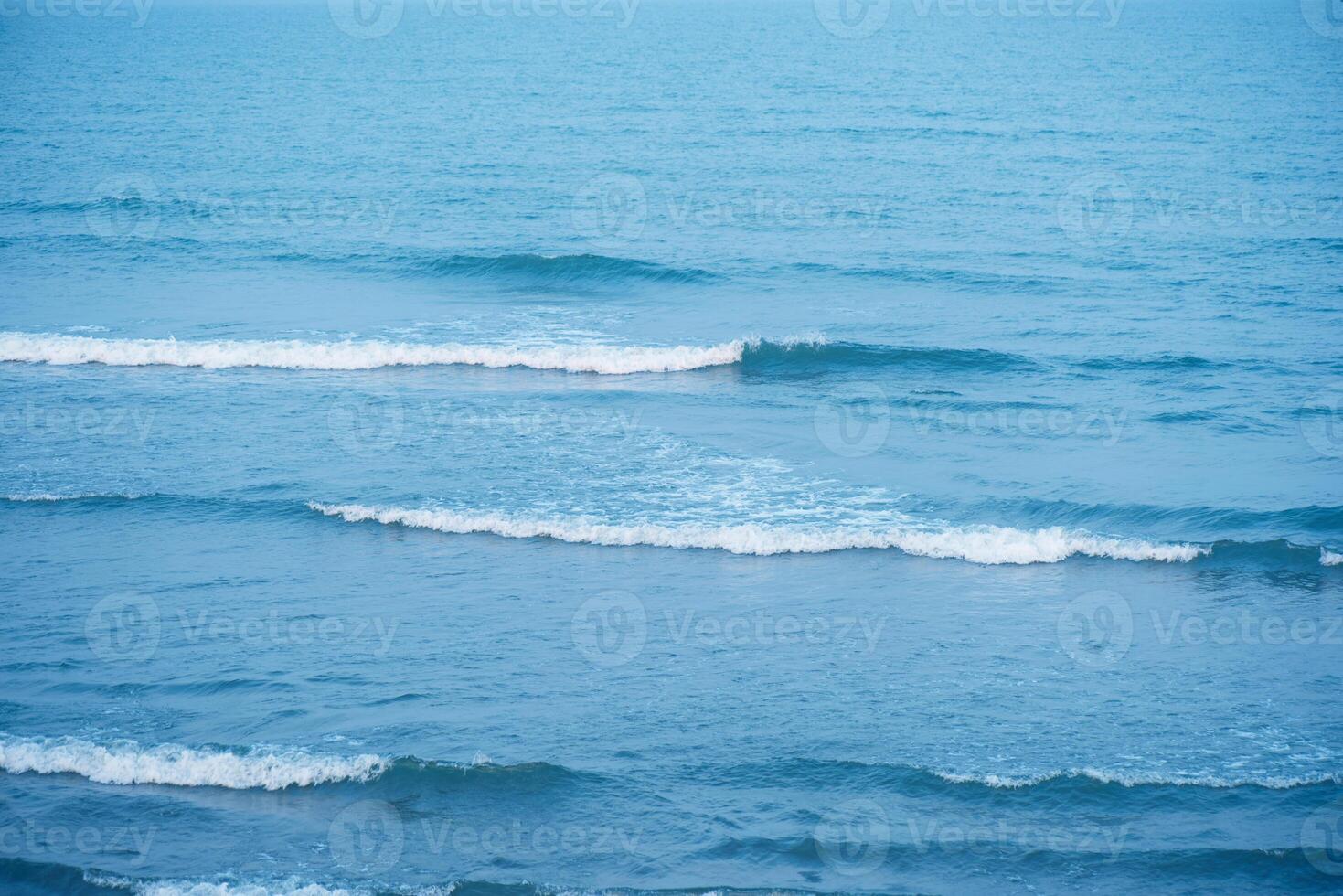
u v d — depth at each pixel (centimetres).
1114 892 977
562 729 1204
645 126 5831
